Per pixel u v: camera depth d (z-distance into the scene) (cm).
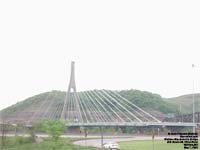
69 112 17888
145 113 18475
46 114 18112
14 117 18050
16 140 10412
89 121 16700
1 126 12331
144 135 14600
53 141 8725
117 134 14962
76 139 11988
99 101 18825
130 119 17238
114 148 8969
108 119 17125
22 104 19750
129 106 18875
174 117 19638
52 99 19962
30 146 9644
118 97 19512
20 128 12169
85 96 19262
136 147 9425
